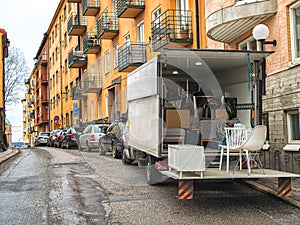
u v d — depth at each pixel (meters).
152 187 8.69
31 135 75.00
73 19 32.66
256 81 8.56
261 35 8.92
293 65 9.59
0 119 25.89
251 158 7.55
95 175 10.48
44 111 56.47
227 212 6.79
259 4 10.38
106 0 24.58
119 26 22.94
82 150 13.06
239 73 9.16
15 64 43.25
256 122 8.51
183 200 7.69
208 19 11.59
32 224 6.30
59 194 8.52
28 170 12.88
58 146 28.11
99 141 11.57
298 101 9.44
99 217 6.67
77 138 13.45
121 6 21.09
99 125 11.23
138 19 20.91
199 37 15.20
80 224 6.29
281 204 7.28
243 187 8.69
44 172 12.10
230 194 8.12
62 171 11.99
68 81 25.28
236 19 10.65
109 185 9.27
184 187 6.66
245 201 7.55
